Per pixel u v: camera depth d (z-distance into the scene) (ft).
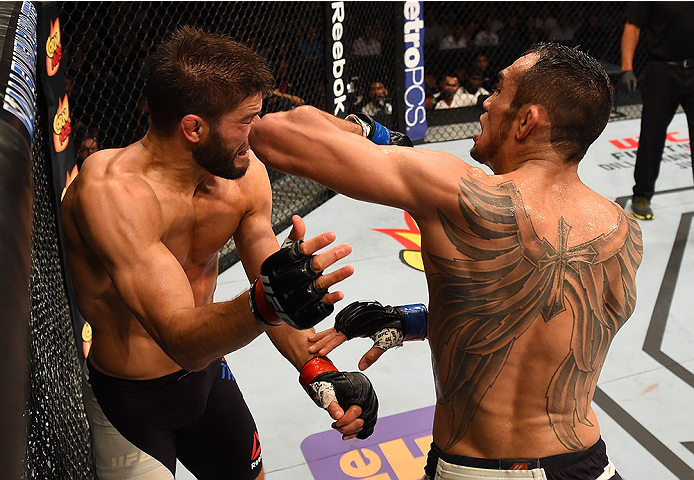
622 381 9.42
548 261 4.15
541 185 4.21
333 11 15.40
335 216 15.39
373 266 12.95
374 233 14.46
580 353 4.27
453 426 4.43
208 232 5.44
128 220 4.57
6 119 3.30
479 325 4.18
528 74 4.19
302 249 3.78
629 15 14.19
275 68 16.78
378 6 17.92
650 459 7.98
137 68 14.97
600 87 4.13
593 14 23.11
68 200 4.95
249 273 5.83
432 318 4.38
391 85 18.95
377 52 18.39
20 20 5.69
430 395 9.23
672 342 10.28
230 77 4.39
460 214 4.03
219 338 4.11
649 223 14.37
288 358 5.70
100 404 5.67
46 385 4.55
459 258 4.12
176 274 4.58
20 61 4.59
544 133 4.19
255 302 3.94
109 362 5.53
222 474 6.33
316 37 16.87
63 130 8.60
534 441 4.29
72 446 5.86
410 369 9.80
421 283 12.31
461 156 18.95
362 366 5.45
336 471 7.90
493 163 4.53
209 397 5.98
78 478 5.75
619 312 4.42
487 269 4.10
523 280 4.12
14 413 1.84
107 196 4.59
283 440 8.43
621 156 18.16
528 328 4.18
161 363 5.55
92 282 5.19
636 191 14.52
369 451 8.21
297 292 3.77
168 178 4.95
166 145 4.79
